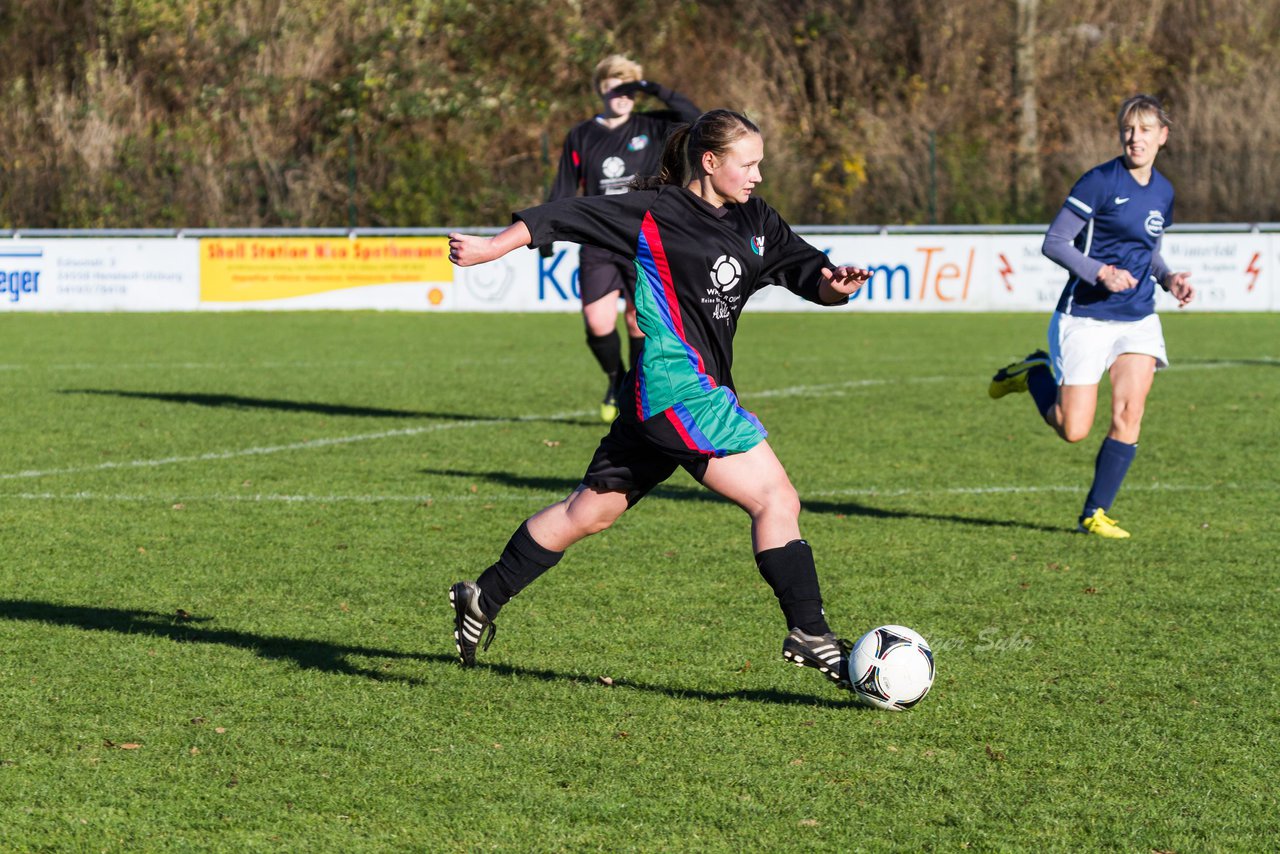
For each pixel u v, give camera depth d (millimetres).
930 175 67875
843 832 9562
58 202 72312
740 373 39531
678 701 12227
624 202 10977
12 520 19875
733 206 11211
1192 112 88312
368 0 89125
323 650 13727
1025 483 23062
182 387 35781
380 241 61812
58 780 10367
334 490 22297
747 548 18219
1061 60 99188
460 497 21797
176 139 82062
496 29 89312
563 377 38500
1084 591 16109
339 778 10445
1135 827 9664
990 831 9594
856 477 23547
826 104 94750
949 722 11719
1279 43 97250
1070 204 18359
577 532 11875
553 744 11164
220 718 11711
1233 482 23203
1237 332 51938
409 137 81125
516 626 14602
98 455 25422
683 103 26078
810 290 11469
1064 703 12211
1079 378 18844
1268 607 15406
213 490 22203
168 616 14922
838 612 15211
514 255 61188
